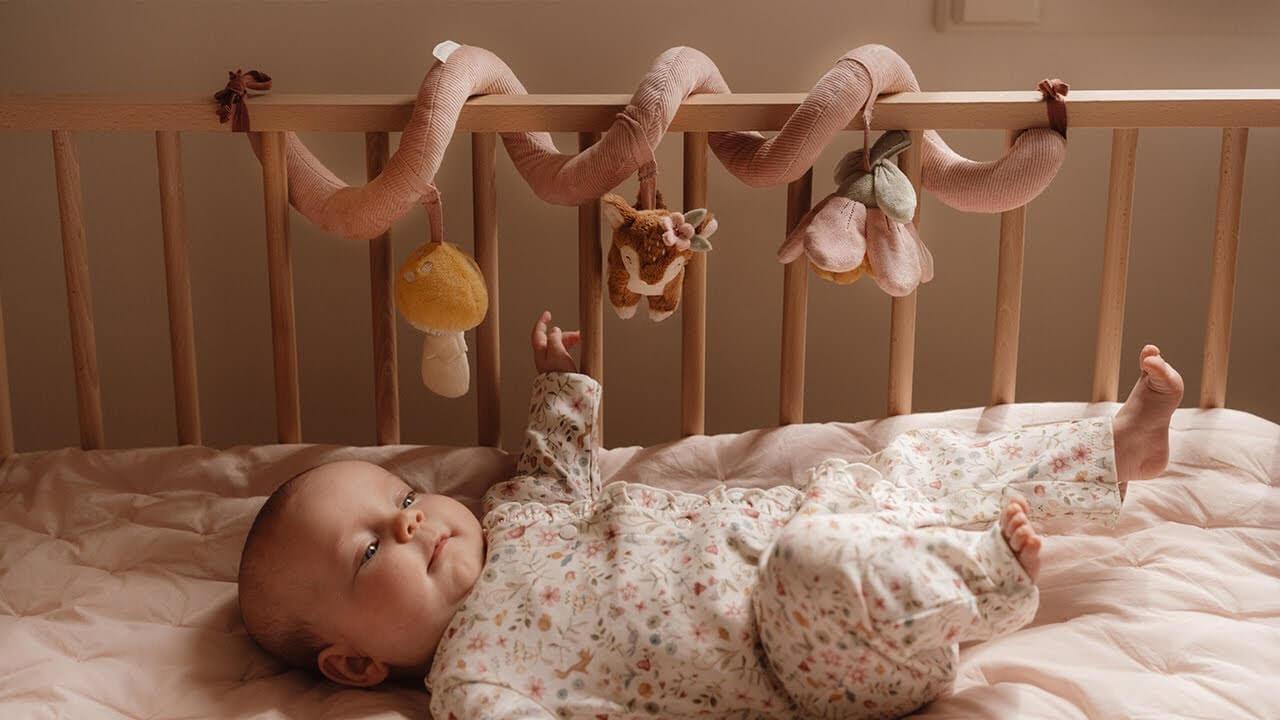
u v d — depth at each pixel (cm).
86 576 129
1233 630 115
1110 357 146
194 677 118
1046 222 188
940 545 104
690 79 135
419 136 129
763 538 124
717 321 193
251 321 192
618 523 126
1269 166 184
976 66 178
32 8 176
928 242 190
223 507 139
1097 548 129
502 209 188
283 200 140
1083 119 134
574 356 192
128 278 189
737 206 187
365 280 191
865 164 133
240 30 177
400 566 119
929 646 103
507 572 123
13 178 184
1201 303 191
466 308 135
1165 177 185
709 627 115
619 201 133
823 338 195
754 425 199
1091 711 106
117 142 182
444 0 177
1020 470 129
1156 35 176
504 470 145
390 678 125
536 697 113
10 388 195
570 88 180
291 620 120
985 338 194
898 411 148
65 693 112
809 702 110
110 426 197
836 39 178
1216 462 137
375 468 129
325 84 180
